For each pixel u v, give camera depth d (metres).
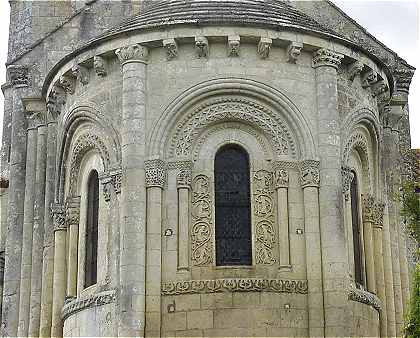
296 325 24.08
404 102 31.39
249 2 27.19
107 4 32.75
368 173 27.84
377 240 27.62
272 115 25.66
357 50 26.72
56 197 28.44
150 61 25.84
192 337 23.81
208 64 25.62
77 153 27.22
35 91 32.06
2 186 33.81
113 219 25.34
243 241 24.91
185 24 25.28
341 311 24.12
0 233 33.38
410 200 23.28
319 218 24.95
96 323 24.92
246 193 25.27
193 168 25.25
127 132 25.20
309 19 27.75
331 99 25.84
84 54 26.67
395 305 29.38
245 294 24.05
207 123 25.45
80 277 26.47
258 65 25.72
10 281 30.86
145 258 24.33
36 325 29.06
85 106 26.72
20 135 32.00
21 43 35.03
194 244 24.66
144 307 23.94
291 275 24.47
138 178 24.83
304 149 25.39
